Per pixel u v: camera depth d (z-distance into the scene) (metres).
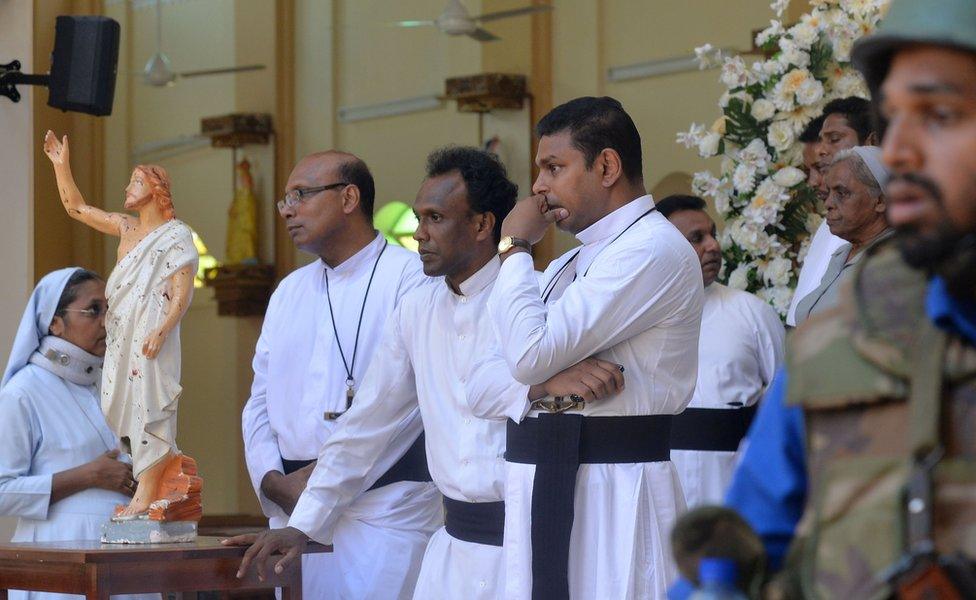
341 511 5.36
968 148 1.86
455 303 5.00
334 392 6.06
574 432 4.18
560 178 4.33
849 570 1.96
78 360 6.21
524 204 4.41
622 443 4.19
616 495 4.16
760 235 6.93
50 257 12.20
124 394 5.20
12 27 8.76
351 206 6.17
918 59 1.90
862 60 2.02
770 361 6.85
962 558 1.83
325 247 6.18
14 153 8.78
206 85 18.00
